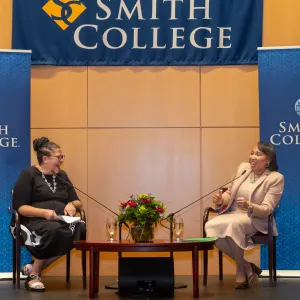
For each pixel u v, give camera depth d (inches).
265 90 264.7
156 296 211.5
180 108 278.1
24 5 275.3
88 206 276.8
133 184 277.6
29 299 204.7
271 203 229.6
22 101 262.8
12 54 263.1
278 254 261.1
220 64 276.1
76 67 278.8
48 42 276.4
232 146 277.3
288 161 262.7
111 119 278.8
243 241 226.1
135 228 213.3
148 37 276.8
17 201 230.7
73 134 278.5
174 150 278.1
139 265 215.3
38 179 235.8
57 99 278.5
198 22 276.1
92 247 205.3
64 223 227.8
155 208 215.5
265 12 276.4
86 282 250.7
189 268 277.3
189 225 275.9
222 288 230.2
